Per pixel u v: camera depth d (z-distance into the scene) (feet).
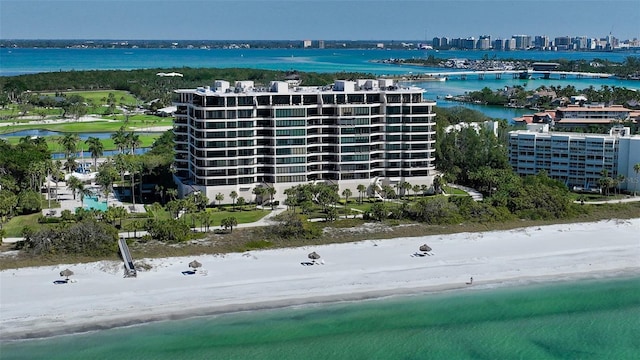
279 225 602.44
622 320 456.04
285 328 431.84
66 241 538.06
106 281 485.56
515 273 524.93
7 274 492.54
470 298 481.46
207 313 445.78
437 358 404.57
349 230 606.14
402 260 542.16
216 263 524.93
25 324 422.82
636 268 540.52
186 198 653.71
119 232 597.93
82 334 414.41
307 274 509.35
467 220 639.76
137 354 395.14
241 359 393.70
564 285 507.30
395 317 451.12
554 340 428.97
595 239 605.31
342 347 411.75
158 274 500.33
